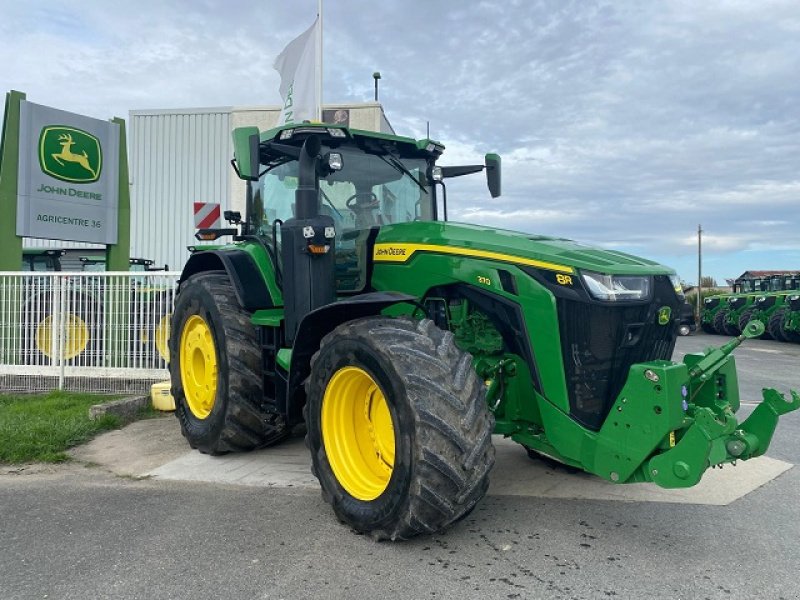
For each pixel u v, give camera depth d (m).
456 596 2.94
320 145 4.34
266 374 5.09
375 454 3.77
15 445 5.37
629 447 3.27
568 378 3.57
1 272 8.32
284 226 4.43
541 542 3.55
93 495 4.38
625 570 3.21
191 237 19.02
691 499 4.28
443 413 3.23
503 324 3.88
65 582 3.11
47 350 8.20
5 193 8.95
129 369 7.94
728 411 3.37
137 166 19.19
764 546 3.52
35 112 9.23
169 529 3.75
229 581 3.10
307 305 4.26
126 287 7.96
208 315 5.27
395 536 3.40
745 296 25.02
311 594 2.96
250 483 4.62
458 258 4.02
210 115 18.86
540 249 3.76
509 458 5.23
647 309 3.64
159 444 5.75
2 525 3.84
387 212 5.11
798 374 11.56
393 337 3.47
